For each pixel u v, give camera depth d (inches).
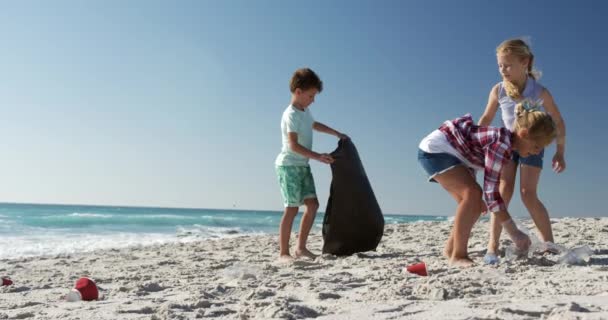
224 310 90.5
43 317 90.4
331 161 185.3
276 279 131.0
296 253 188.4
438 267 136.2
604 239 222.8
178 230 633.0
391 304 90.1
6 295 126.5
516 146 136.0
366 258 177.6
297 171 185.0
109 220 892.0
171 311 91.6
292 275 139.9
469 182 141.3
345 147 189.8
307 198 187.5
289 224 185.0
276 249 251.6
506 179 151.3
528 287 103.9
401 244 234.1
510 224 136.7
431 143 145.4
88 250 323.6
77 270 196.1
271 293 105.5
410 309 85.5
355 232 185.2
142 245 352.5
